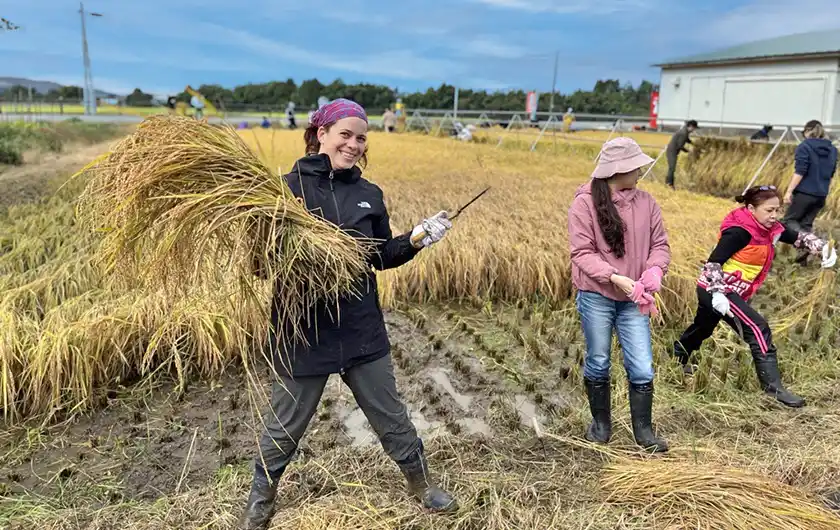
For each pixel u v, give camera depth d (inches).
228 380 162.9
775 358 153.1
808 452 127.6
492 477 121.5
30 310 191.2
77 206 102.6
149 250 97.5
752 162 467.2
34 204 361.4
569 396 159.2
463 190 378.0
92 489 120.0
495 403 153.9
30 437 136.8
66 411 148.0
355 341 99.6
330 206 96.7
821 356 176.9
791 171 427.5
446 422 146.5
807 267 262.2
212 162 92.4
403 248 102.3
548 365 175.6
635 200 128.8
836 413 144.9
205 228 91.7
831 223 356.2
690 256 235.1
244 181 92.3
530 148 717.3
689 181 519.2
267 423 104.0
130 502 115.0
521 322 206.7
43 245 255.0
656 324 200.1
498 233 257.1
